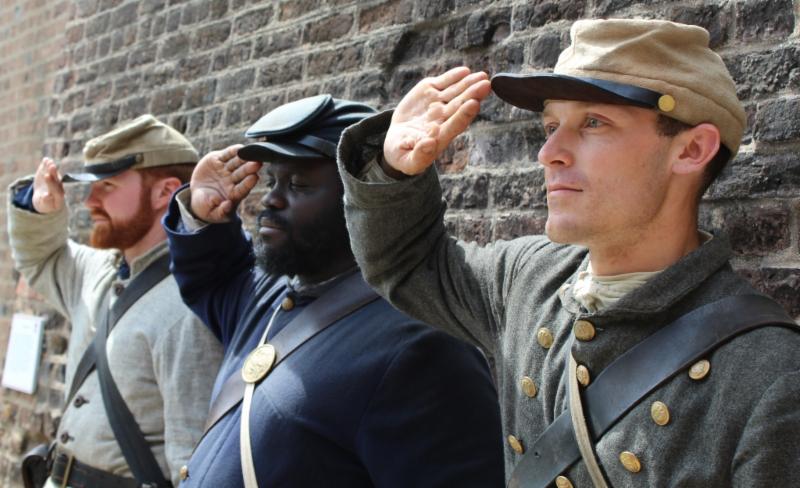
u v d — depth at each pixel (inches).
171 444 67.7
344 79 84.5
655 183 36.4
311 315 58.0
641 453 33.6
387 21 80.8
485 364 56.7
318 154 58.2
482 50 71.4
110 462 74.1
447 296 48.0
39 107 143.8
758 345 32.4
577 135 37.6
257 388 56.8
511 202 67.1
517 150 67.4
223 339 69.7
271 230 59.6
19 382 128.6
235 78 100.1
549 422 38.7
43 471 85.0
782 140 50.4
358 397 52.1
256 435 54.4
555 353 39.3
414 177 45.0
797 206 49.4
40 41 147.2
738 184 51.9
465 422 52.0
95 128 125.0
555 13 65.6
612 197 36.4
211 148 101.7
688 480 32.0
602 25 36.9
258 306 65.1
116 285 81.3
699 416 32.7
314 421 52.7
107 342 76.5
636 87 35.7
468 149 71.2
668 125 36.2
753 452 30.5
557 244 44.3
